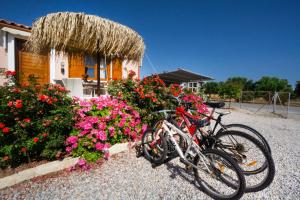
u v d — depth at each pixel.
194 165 2.22
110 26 3.47
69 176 2.36
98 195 1.99
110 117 3.09
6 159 2.14
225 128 2.54
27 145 2.25
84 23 3.26
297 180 2.39
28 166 2.35
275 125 6.25
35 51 3.95
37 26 3.25
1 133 2.08
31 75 2.62
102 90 6.35
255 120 7.34
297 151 3.46
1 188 2.01
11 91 2.30
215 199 2.00
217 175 2.12
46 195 1.96
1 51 5.69
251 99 13.80
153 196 2.02
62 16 3.18
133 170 2.58
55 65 6.89
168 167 2.70
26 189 2.04
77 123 2.75
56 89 2.70
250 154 2.30
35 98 2.41
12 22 5.71
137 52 4.00
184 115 2.58
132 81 4.02
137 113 3.58
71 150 2.62
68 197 1.94
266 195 2.08
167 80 13.66
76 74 7.48
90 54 4.69
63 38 3.46
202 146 2.40
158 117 3.64
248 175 2.47
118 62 4.85
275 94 10.95
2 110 2.14
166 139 2.77
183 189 2.17
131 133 3.37
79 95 5.14
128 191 2.09
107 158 2.86
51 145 2.40
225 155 1.99
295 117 8.76
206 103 2.56
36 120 2.39
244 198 2.03
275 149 3.58
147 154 2.93
